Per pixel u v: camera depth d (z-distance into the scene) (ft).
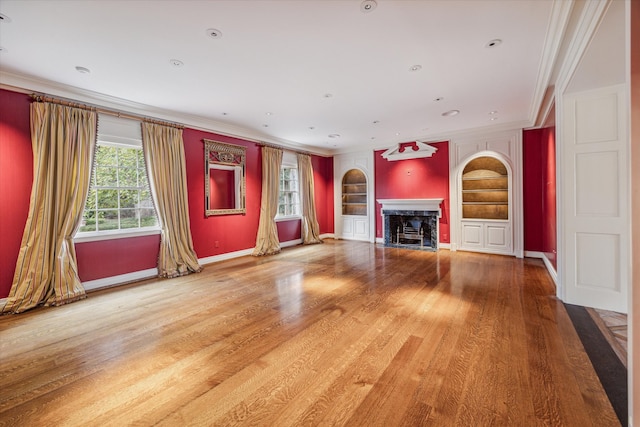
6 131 10.95
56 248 11.73
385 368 6.87
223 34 8.48
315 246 24.31
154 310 10.68
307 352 7.65
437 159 22.09
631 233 4.53
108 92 12.82
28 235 11.19
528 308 10.34
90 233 13.24
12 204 11.12
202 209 17.93
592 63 8.27
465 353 7.45
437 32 8.54
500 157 19.44
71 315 10.30
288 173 25.14
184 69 10.66
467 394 5.91
